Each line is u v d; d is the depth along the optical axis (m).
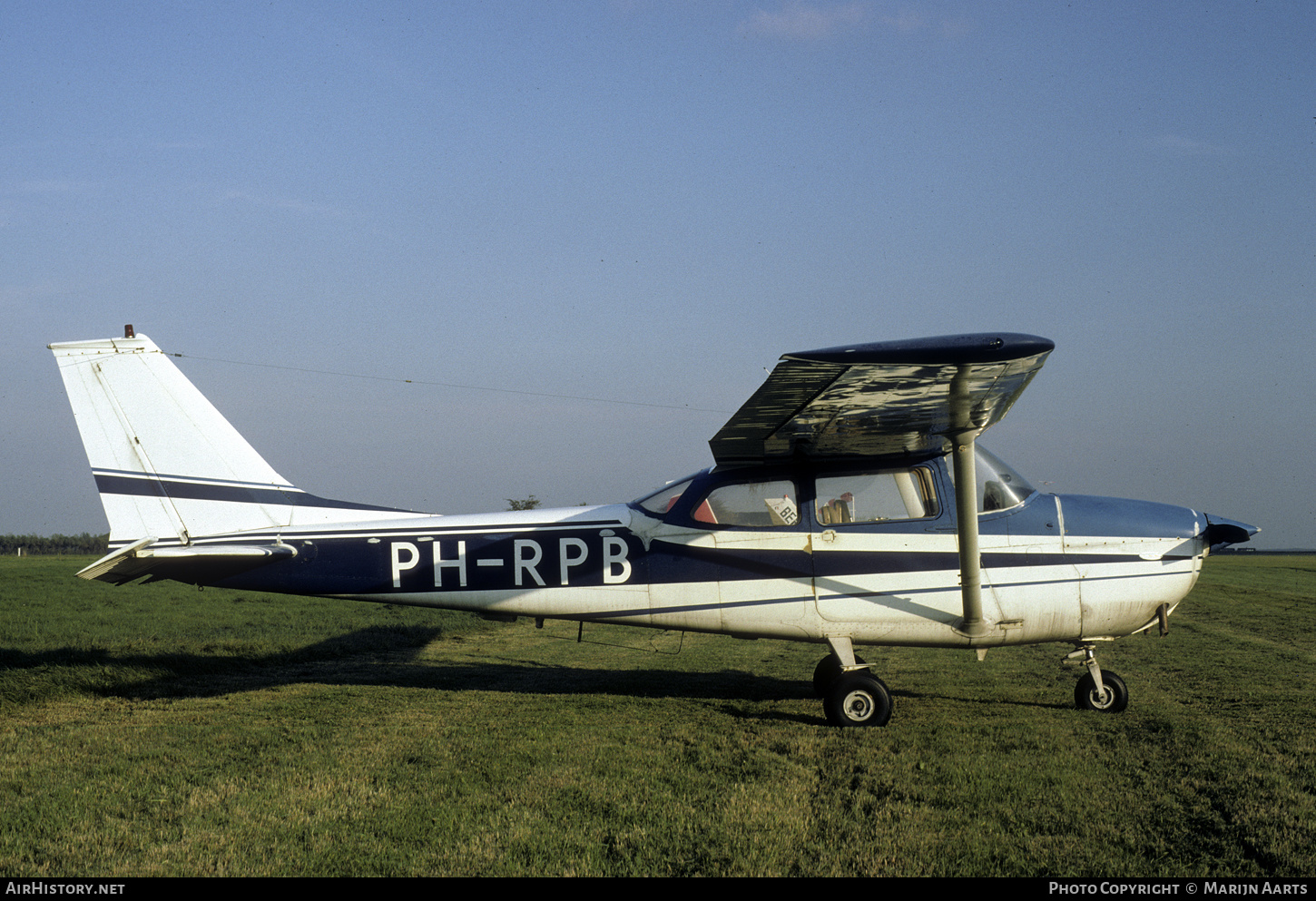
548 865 3.71
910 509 7.43
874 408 6.18
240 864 3.72
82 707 7.11
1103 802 4.52
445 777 5.02
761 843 3.95
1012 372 5.54
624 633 13.09
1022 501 7.44
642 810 4.41
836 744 5.88
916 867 3.67
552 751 5.62
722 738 6.04
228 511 8.06
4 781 4.93
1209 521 7.49
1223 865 3.67
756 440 6.96
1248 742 5.81
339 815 4.34
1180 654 10.40
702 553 7.57
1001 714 6.94
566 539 7.77
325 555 8.02
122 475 7.98
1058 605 7.21
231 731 6.19
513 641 12.08
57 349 7.96
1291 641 11.83
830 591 7.37
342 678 8.73
